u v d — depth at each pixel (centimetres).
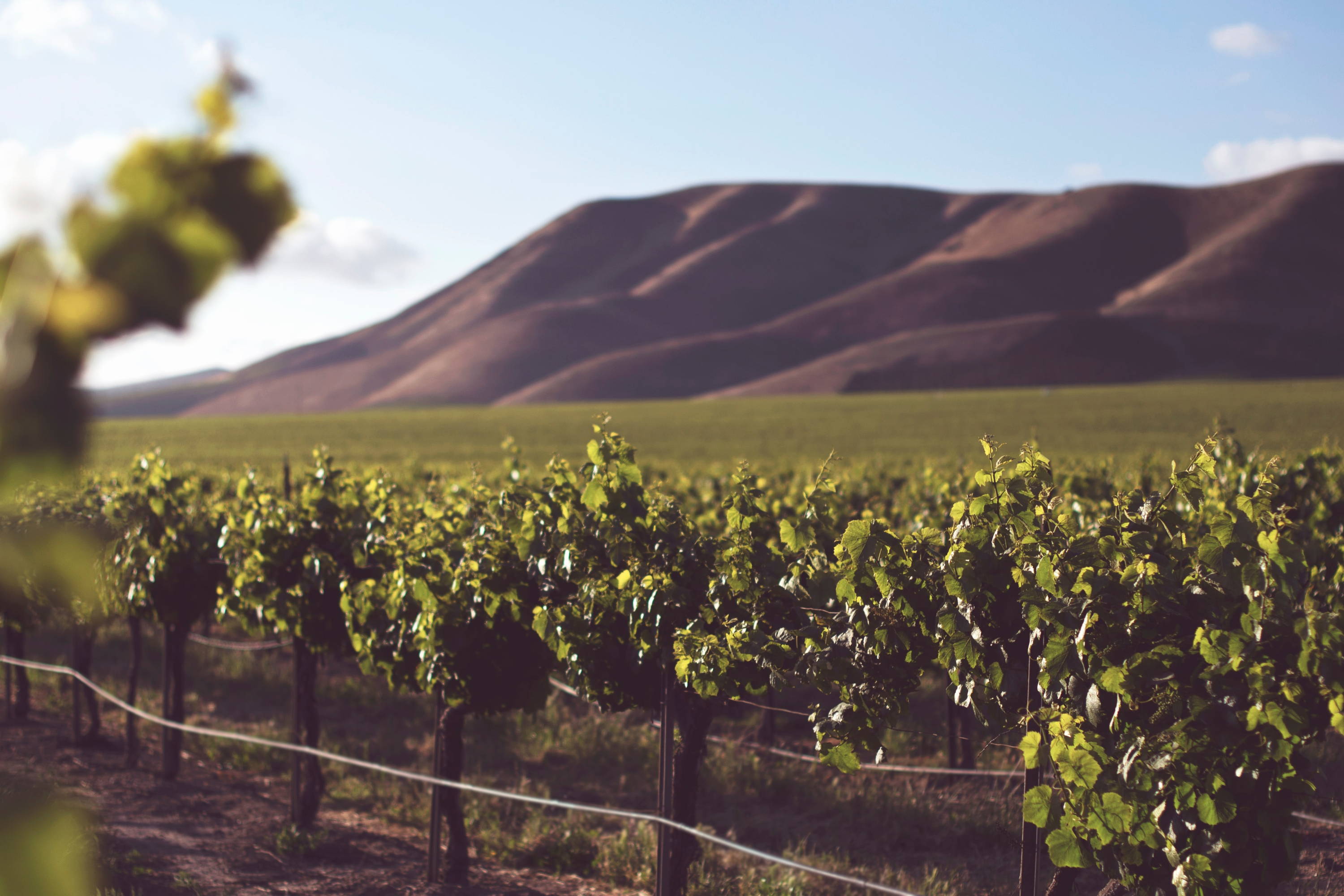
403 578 701
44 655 1429
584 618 632
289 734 1053
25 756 945
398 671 757
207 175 53
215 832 777
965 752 916
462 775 912
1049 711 439
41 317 51
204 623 1579
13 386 51
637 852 728
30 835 59
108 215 51
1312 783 401
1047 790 430
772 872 696
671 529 636
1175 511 513
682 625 603
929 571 505
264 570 832
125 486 969
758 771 904
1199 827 403
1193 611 433
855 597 512
